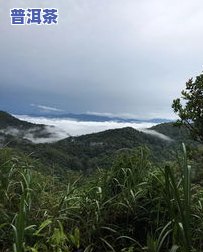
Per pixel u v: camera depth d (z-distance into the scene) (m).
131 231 4.55
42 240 3.96
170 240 4.11
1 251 4.25
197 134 5.18
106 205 4.71
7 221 4.54
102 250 4.38
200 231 4.09
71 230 4.37
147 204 4.68
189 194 3.30
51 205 4.96
